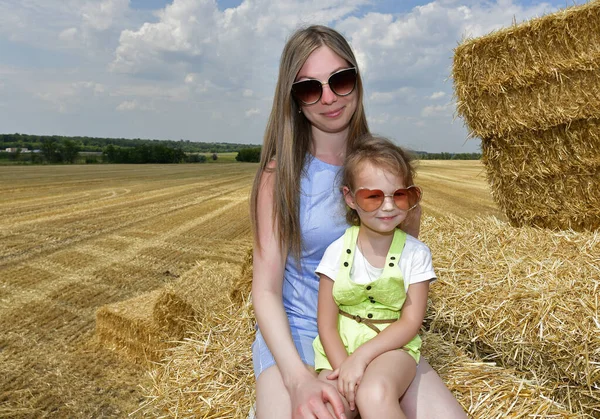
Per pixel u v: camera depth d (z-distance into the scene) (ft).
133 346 13.84
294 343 6.45
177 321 13.33
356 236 6.75
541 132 16.46
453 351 7.91
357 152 6.64
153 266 24.03
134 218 41.98
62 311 17.34
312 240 6.98
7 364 13.19
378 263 6.72
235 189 75.25
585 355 7.93
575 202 16.51
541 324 8.48
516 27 15.83
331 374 6.02
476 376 7.04
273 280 6.97
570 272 10.21
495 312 9.09
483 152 18.02
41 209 48.19
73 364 13.33
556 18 15.06
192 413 6.74
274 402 5.83
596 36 14.76
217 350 8.18
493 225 15.12
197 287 14.80
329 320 6.58
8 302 18.26
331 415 5.31
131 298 17.60
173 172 135.23
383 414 5.20
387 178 6.39
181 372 7.71
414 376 5.98
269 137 7.26
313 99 7.01
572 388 8.32
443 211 37.81
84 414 10.86
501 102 16.60
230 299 12.91
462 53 16.83
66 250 27.94
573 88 15.37
